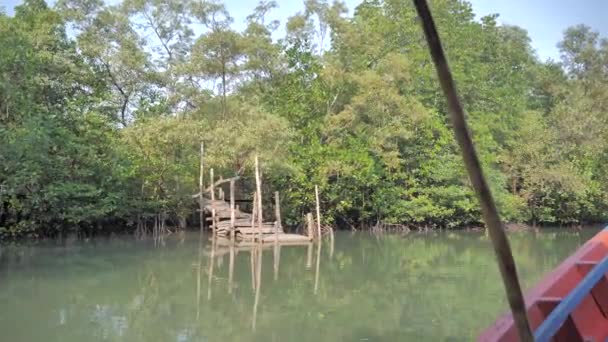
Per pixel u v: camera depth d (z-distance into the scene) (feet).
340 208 93.15
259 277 49.03
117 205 75.46
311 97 95.20
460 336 30.96
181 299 40.22
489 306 37.91
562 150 102.22
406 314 35.81
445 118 103.40
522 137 105.91
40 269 51.49
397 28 104.01
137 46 94.99
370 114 92.68
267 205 91.91
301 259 60.54
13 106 67.72
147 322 34.01
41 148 64.34
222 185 93.66
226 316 35.68
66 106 74.64
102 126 76.43
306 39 99.19
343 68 96.07
